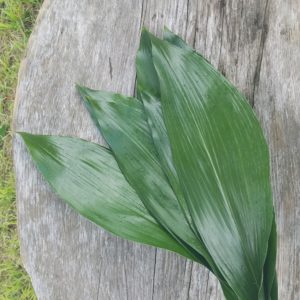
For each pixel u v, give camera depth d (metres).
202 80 0.48
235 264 0.46
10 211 0.73
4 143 0.74
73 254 0.54
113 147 0.49
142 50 0.51
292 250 0.52
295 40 0.53
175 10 0.53
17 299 0.74
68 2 0.54
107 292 0.54
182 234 0.48
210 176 0.47
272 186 0.53
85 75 0.54
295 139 0.52
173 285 0.53
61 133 0.54
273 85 0.53
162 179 0.49
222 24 0.53
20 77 0.54
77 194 0.50
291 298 0.52
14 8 0.73
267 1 0.53
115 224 0.49
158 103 0.49
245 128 0.47
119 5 0.54
